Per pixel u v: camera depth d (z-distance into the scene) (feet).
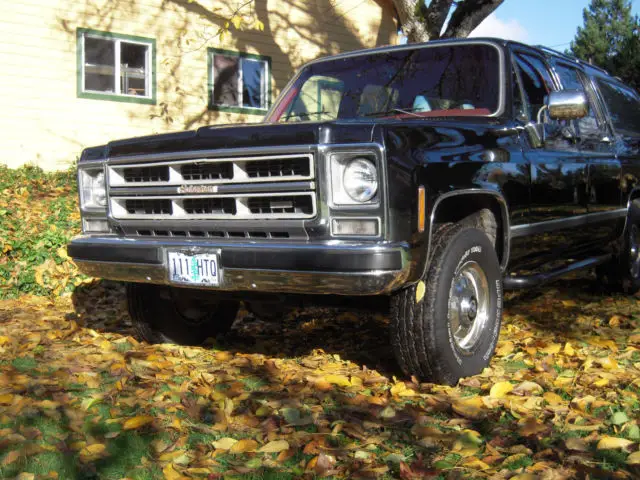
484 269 13.46
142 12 48.06
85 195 14.79
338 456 9.66
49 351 15.57
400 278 11.39
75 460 9.52
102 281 24.13
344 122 11.86
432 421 10.94
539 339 16.35
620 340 16.20
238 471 9.18
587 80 19.75
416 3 39.81
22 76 44.47
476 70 15.58
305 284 11.64
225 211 12.73
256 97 53.01
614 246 20.57
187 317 16.88
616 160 19.63
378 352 15.65
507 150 14.14
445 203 12.87
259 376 13.67
